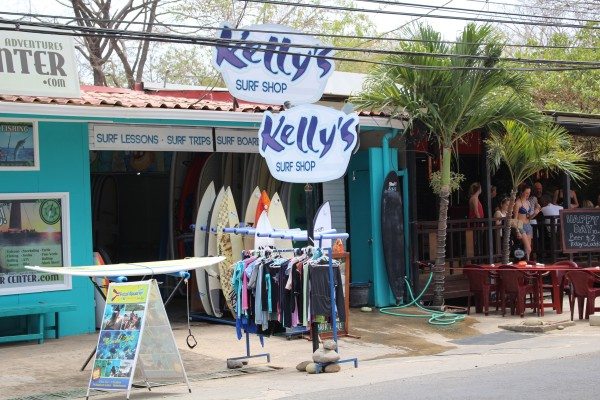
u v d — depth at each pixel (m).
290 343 12.35
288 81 13.47
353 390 8.91
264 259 10.69
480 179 17.95
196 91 16.67
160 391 9.48
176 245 15.26
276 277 10.52
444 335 13.41
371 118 15.08
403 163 15.75
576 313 15.29
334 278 10.84
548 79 28.09
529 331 13.48
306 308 10.42
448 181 15.29
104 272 9.38
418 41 14.37
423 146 17.17
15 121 12.29
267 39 13.25
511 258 18.17
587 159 20.95
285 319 10.45
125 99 13.37
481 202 17.88
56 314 12.50
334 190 15.88
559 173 20.41
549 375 9.27
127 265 9.99
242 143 14.50
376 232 15.37
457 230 16.34
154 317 9.16
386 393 8.59
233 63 13.07
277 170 11.07
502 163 18.97
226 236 13.71
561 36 28.73
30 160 12.42
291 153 11.05
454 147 16.88
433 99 14.79
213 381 10.03
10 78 11.76
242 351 11.80
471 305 16.81
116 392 9.45
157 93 17.14
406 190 15.74
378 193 15.45
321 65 13.71
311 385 9.41
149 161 16.59
